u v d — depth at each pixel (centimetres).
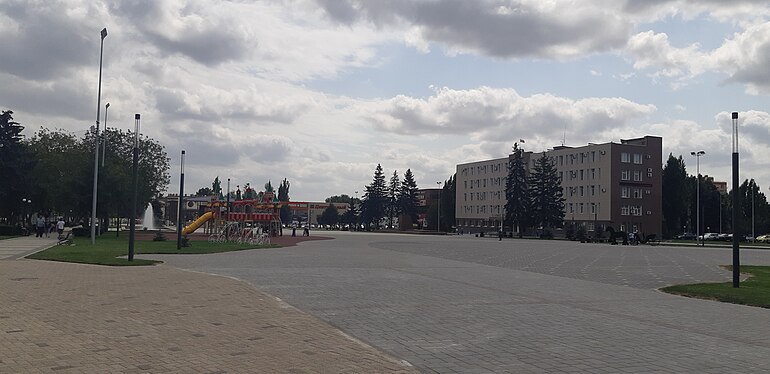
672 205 11131
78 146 7038
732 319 1326
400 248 4622
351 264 2719
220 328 1061
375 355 883
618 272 2658
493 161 13100
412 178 13888
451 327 1134
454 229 13088
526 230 11006
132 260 2488
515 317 1269
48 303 1299
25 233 5791
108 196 5456
